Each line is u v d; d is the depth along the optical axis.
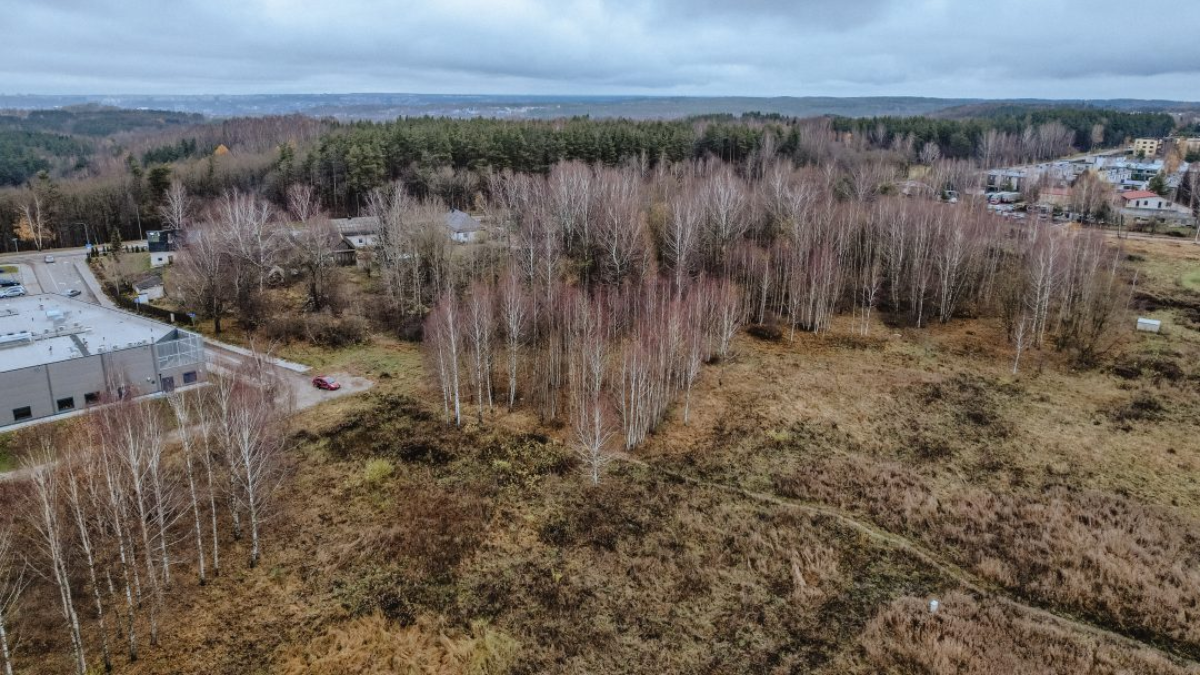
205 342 71.62
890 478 47.22
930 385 62.25
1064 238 77.88
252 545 40.16
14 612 33.38
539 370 61.75
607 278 78.44
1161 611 35.44
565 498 45.72
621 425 55.06
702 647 33.66
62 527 36.38
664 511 44.19
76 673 31.36
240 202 96.69
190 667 32.38
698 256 84.38
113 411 38.94
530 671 32.50
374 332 75.31
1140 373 63.56
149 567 34.41
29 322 63.50
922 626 34.50
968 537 41.25
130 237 127.88
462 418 56.00
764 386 62.28
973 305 83.44
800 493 46.00
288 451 48.62
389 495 45.84
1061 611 35.91
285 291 85.56
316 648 33.75
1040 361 67.50
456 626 35.25
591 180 99.69
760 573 38.69
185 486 42.78
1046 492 45.62
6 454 47.16
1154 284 85.06
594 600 36.78
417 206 96.00
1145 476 47.41
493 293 67.88
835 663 32.62
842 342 73.38
